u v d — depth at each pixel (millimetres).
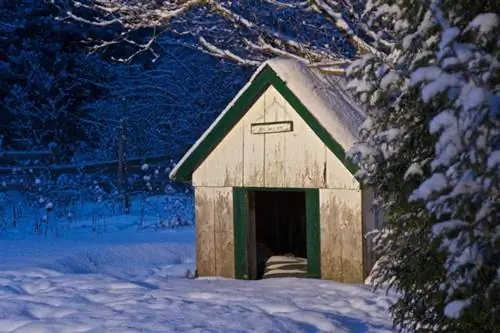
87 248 10773
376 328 5773
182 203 15750
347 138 7418
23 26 22250
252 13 11242
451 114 3496
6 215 14953
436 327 4516
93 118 23078
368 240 7582
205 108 22344
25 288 7379
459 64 3484
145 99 23031
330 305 6531
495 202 3457
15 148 22312
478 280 3562
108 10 10461
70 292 7023
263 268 8859
